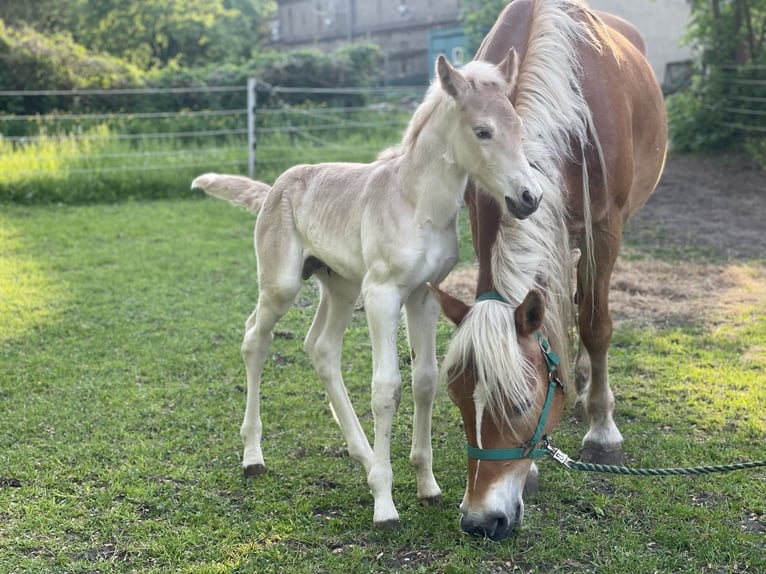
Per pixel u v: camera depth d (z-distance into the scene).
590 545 3.04
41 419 4.26
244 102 15.20
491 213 3.05
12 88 14.01
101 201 10.73
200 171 11.56
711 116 13.42
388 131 14.50
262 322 3.61
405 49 24.62
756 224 8.93
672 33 16.05
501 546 3.03
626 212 4.39
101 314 6.02
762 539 3.06
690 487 3.49
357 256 3.23
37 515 3.30
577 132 3.39
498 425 2.65
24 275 6.98
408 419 4.27
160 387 4.73
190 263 7.49
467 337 2.64
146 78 15.39
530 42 3.48
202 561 3.01
